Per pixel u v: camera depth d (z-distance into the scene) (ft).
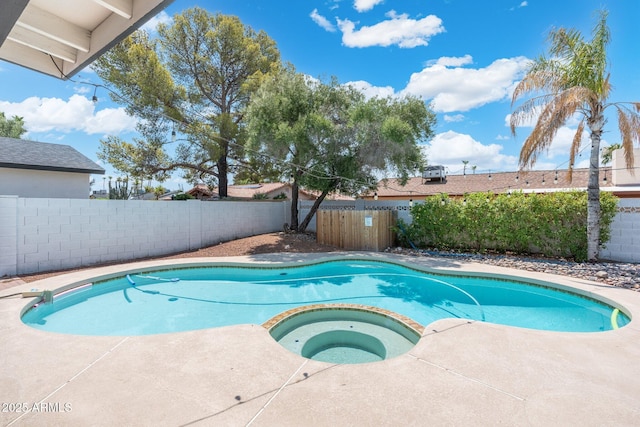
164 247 37.11
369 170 45.11
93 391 9.99
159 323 20.08
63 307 22.45
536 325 19.76
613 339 14.16
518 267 29.68
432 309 22.80
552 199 32.17
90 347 13.20
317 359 15.76
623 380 10.82
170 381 10.61
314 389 10.19
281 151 42.60
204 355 12.53
